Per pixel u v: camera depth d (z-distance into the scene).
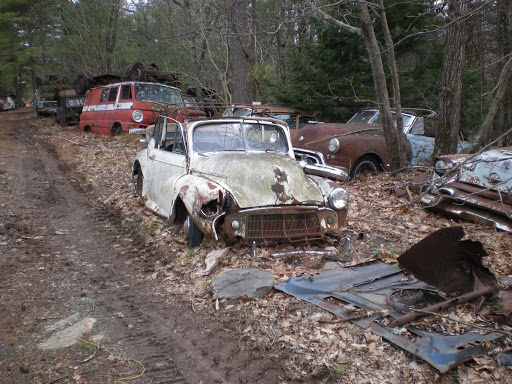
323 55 14.81
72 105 21.86
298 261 5.54
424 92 14.73
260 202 5.59
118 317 4.61
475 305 4.36
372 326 4.09
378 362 3.74
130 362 3.88
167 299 5.01
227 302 4.79
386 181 9.47
